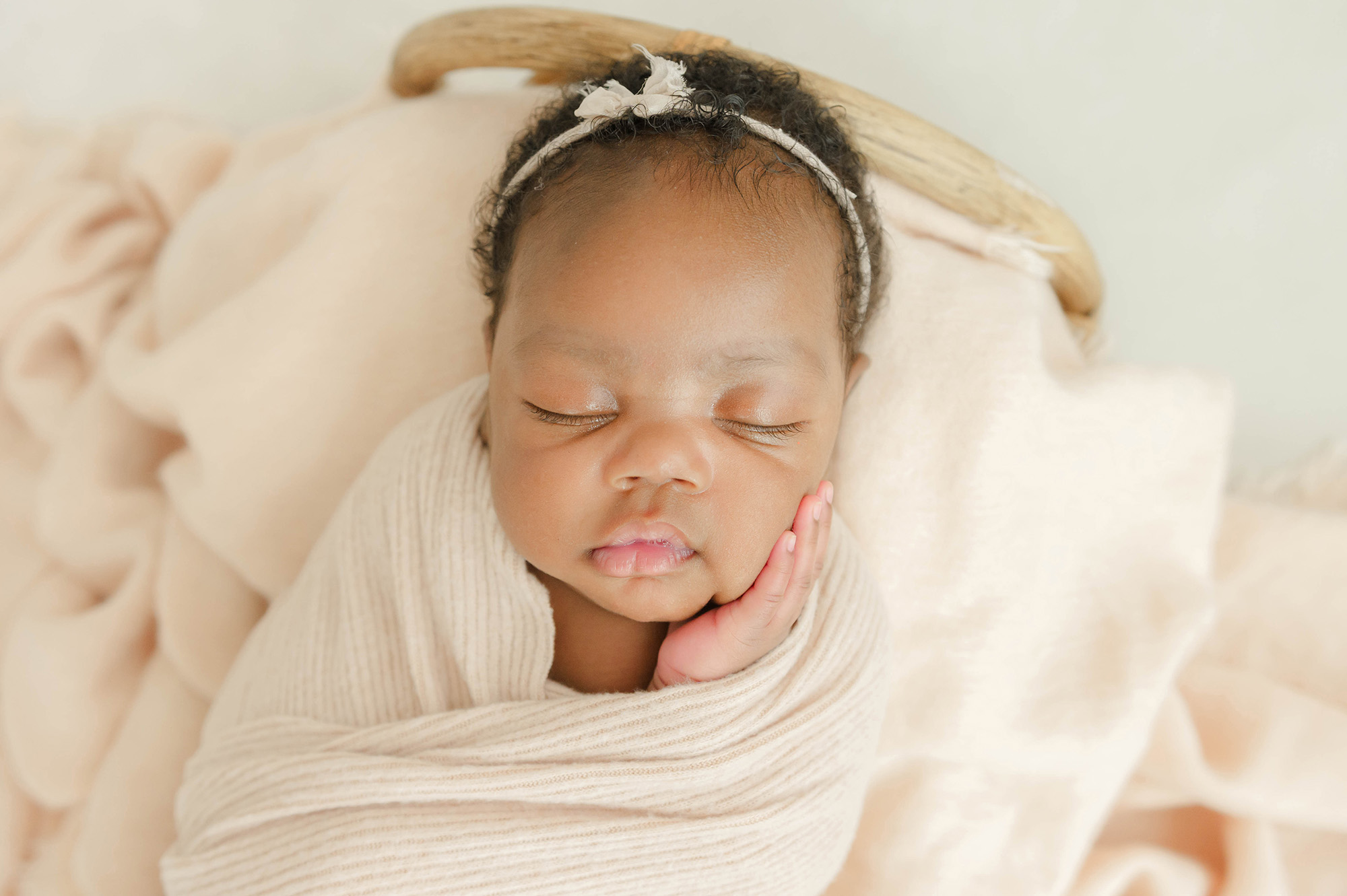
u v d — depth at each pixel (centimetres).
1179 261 182
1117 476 134
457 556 105
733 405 90
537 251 93
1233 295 182
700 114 95
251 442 131
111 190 174
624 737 95
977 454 124
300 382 130
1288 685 157
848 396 127
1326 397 180
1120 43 181
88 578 151
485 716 99
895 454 127
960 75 181
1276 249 181
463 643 104
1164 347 183
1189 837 152
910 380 127
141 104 201
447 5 197
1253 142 181
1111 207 182
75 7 204
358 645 107
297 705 107
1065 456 129
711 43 122
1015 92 181
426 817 94
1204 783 144
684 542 91
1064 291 143
